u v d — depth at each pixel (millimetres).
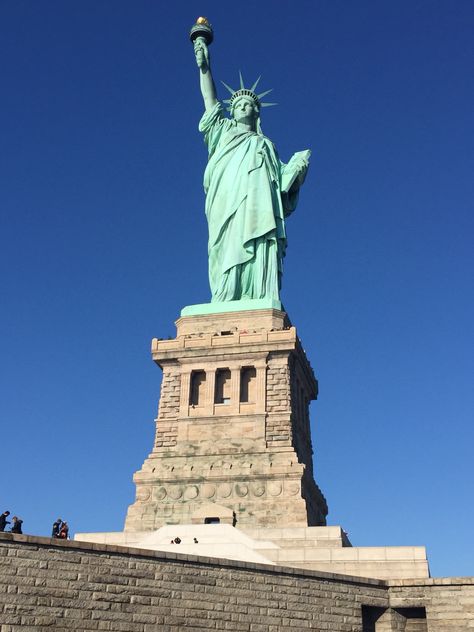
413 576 60594
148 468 86062
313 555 62719
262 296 99062
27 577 37594
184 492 83188
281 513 79750
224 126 111312
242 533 64438
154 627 40281
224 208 104375
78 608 38469
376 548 62406
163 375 93000
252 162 105000
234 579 43844
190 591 42125
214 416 88500
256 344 90750
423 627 49219
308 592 46312
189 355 92312
